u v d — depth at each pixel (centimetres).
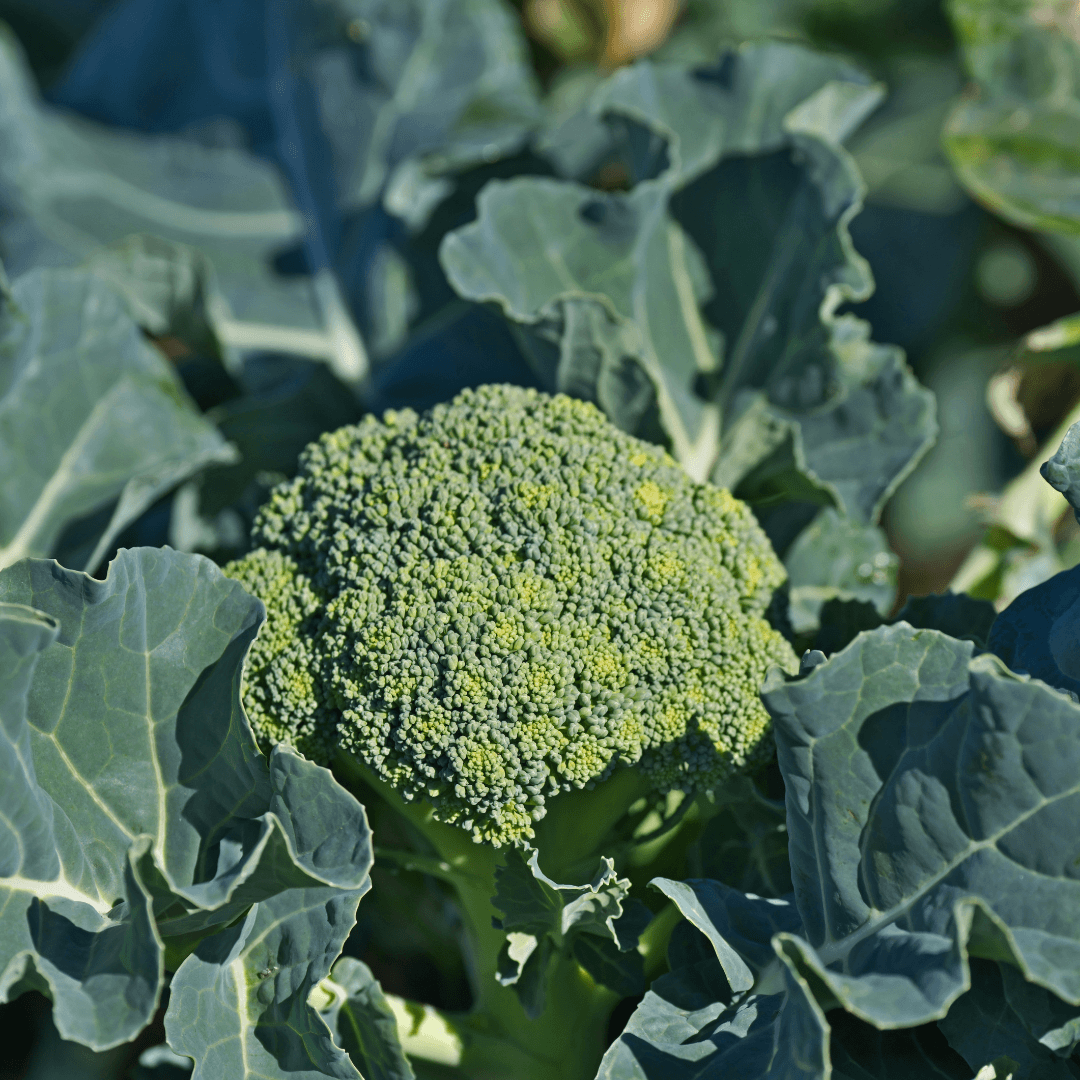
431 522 78
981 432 109
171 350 105
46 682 76
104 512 87
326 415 94
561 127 97
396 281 97
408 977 92
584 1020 81
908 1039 76
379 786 79
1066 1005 74
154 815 77
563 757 77
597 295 82
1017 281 114
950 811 73
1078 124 94
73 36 133
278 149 103
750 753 78
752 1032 75
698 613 77
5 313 86
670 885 77
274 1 103
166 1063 87
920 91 125
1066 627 77
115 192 101
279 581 79
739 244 88
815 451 86
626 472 79
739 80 90
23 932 75
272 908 77
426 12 99
